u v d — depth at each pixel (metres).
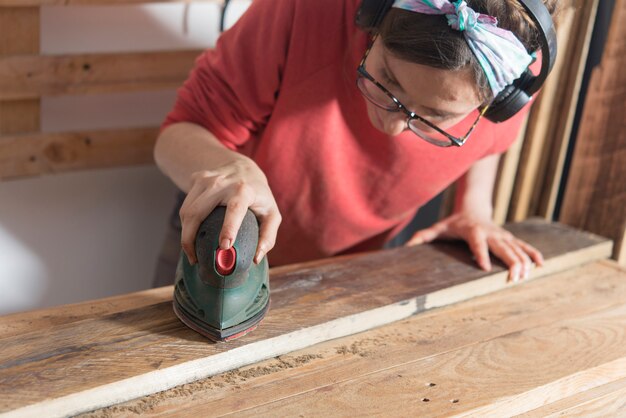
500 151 1.42
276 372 1.01
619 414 1.04
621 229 1.50
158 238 2.04
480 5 0.89
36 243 1.86
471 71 0.89
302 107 1.23
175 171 1.17
